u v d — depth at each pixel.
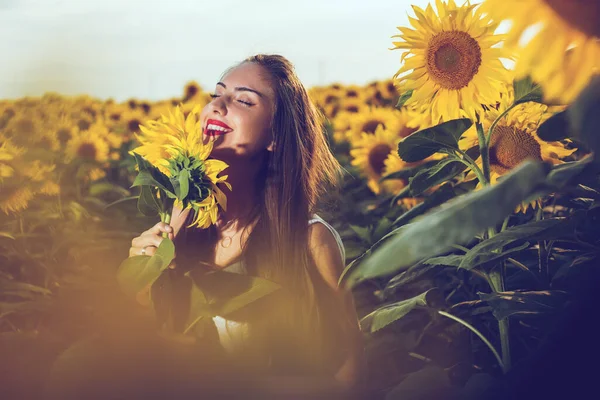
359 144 4.75
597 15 1.00
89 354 1.87
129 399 1.80
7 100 6.27
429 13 2.07
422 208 2.53
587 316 0.92
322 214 3.39
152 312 1.99
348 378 2.27
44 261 3.48
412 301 2.11
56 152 4.84
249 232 2.29
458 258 1.97
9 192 3.33
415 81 2.10
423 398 1.72
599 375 0.91
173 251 1.75
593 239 2.07
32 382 2.33
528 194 0.91
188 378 1.86
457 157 2.08
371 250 1.44
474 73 2.04
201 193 1.81
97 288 3.04
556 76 1.03
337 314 2.32
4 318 2.88
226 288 1.83
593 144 0.91
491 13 1.05
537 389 0.94
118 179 7.29
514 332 2.36
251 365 2.07
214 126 2.24
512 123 2.29
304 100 2.40
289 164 2.29
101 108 9.64
